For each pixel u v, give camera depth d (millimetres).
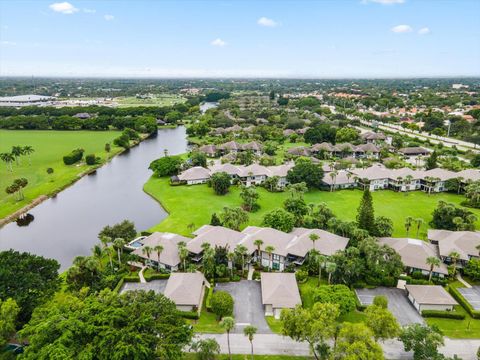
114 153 197875
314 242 84125
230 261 79875
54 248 94500
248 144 199000
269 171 146000
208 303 68688
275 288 69062
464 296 72000
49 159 182000
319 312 54406
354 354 46594
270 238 84812
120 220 111500
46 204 126375
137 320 48500
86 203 126688
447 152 182125
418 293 69312
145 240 87438
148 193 135375
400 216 110562
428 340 51438
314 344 58312
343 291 64875
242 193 116750
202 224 103812
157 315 52375
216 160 179875
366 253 76875
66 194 136500
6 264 61719
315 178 133750
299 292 71500
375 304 65438
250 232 90062
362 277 77312
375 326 54219
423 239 94562
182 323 52938
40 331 46750
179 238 87000
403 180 133375
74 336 46562
